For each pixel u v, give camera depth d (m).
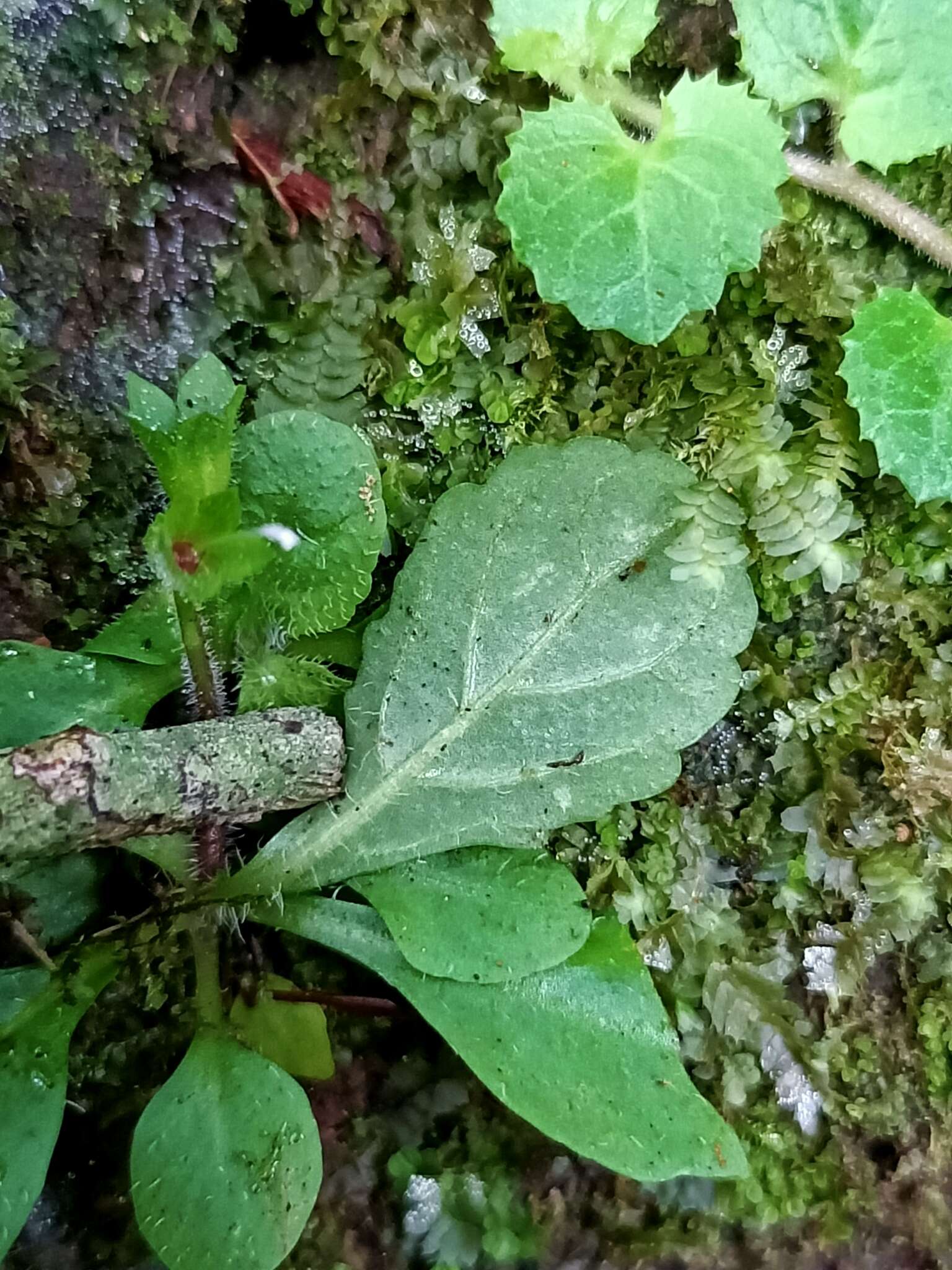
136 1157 0.08
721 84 0.09
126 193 0.08
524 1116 0.08
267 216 0.09
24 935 0.08
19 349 0.08
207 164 0.08
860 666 0.09
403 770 0.08
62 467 0.08
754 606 0.09
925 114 0.08
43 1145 0.08
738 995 0.09
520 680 0.09
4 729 0.08
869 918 0.09
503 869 0.08
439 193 0.09
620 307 0.08
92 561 0.09
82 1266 0.09
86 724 0.08
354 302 0.09
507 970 0.08
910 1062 0.10
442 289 0.09
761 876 0.10
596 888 0.09
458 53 0.09
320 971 0.09
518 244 0.08
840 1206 0.09
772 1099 0.09
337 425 0.08
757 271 0.09
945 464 0.08
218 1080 0.08
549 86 0.09
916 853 0.09
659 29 0.09
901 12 0.08
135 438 0.09
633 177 0.08
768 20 0.08
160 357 0.09
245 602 0.08
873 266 0.09
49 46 0.08
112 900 0.09
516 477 0.09
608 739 0.08
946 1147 0.09
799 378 0.09
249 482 0.08
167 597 0.08
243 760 0.08
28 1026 0.08
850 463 0.09
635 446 0.09
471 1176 0.09
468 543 0.09
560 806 0.08
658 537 0.09
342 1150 0.09
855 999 0.10
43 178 0.08
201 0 0.08
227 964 0.09
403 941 0.08
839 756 0.09
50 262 0.08
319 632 0.08
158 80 0.08
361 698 0.08
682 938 0.09
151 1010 0.09
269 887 0.08
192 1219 0.07
